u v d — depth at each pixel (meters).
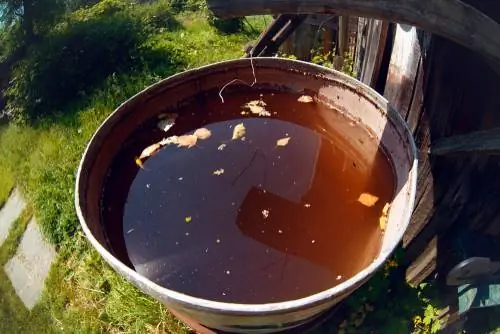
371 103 2.18
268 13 1.54
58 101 4.76
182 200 2.11
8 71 5.64
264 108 2.49
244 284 1.81
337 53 4.14
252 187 2.16
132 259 1.90
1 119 5.02
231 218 2.04
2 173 4.27
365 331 2.51
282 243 1.95
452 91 2.10
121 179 2.14
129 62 4.90
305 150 2.32
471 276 2.16
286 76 2.43
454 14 1.53
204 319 1.78
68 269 3.21
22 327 3.09
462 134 2.10
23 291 3.35
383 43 2.55
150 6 6.41
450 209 2.37
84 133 4.14
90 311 2.89
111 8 6.41
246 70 2.42
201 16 6.15
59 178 3.77
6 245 3.70
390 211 1.95
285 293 1.78
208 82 2.40
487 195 2.23
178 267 1.87
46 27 5.71
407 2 1.49
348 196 2.10
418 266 2.62
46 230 3.46
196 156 2.30
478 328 2.61
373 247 1.91
